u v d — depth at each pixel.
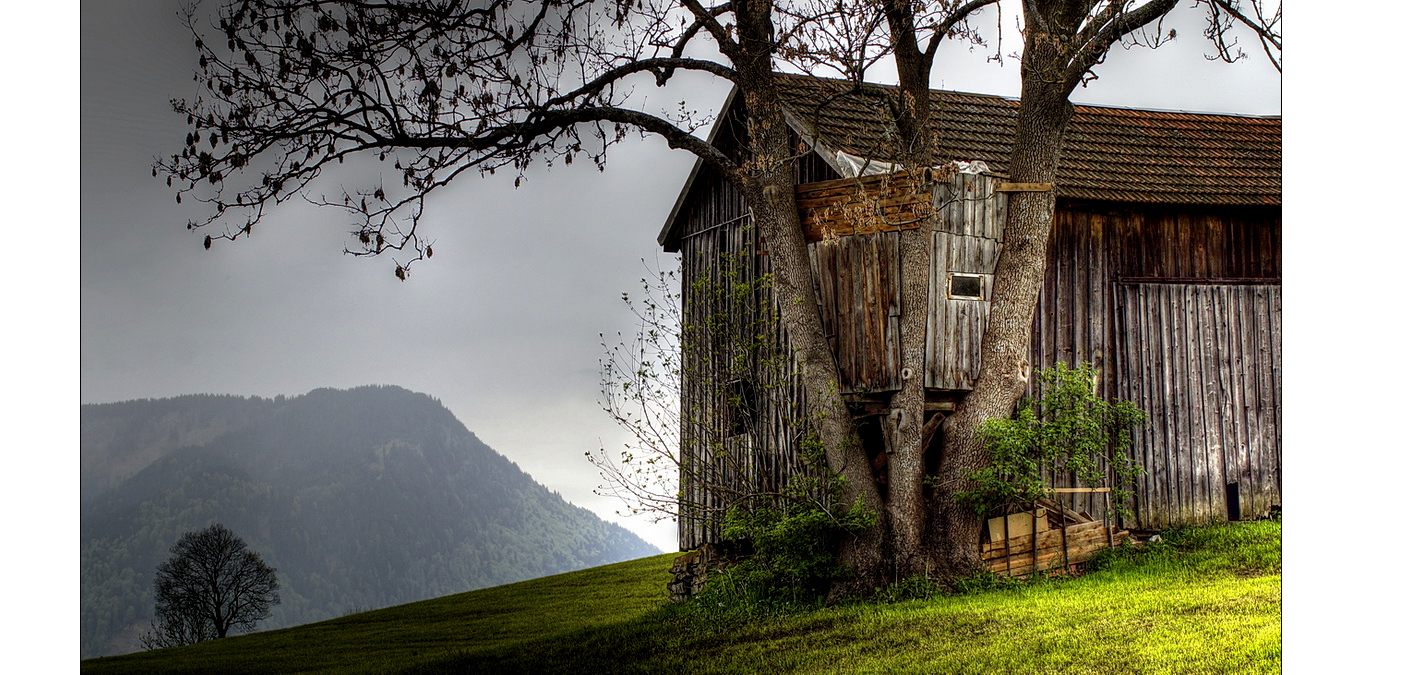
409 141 16.23
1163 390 18.80
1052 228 18.59
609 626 18.23
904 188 16.50
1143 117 22.16
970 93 21.81
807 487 16.53
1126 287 18.86
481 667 16.09
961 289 16.72
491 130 16.55
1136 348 18.75
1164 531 18.34
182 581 57.28
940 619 14.02
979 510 15.86
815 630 14.55
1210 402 19.03
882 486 17.02
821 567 16.50
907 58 16.44
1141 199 18.52
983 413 16.22
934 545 16.11
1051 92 16.11
